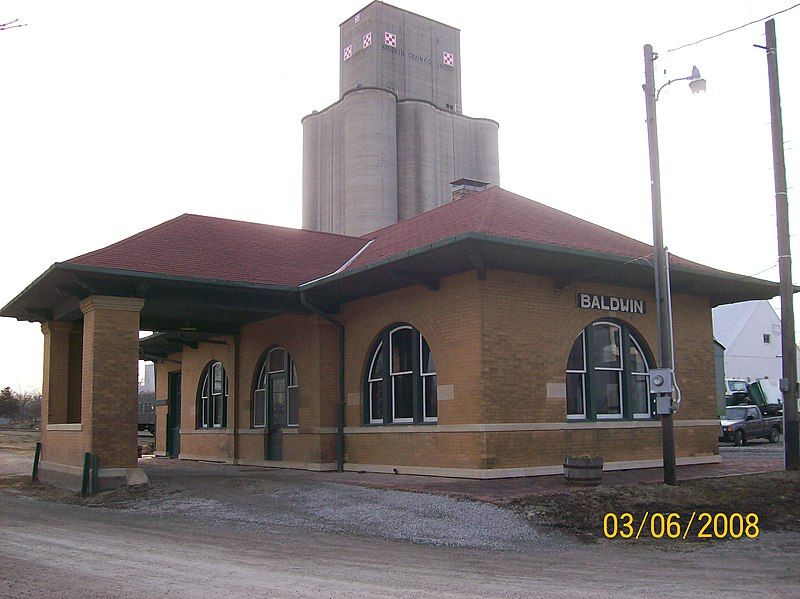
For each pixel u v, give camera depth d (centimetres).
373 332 1931
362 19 6925
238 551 1019
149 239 1950
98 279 1738
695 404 1991
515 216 1794
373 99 6153
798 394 1727
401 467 1795
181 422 2888
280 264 2059
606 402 1850
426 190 6397
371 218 6044
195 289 1873
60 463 1980
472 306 1636
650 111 1510
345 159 6234
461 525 1162
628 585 831
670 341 1458
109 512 1473
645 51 1524
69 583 816
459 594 771
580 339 1812
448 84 7262
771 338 5753
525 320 1678
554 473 1662
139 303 1783
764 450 2920
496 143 7100
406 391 1855
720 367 3544
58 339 2225
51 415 2181
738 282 1891
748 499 1392
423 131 6462
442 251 1522
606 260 1622
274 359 2334
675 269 1723
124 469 1748
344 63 7056
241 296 1948
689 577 884
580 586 820
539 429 1658
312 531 1188
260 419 2384
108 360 1744
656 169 1494
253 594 764
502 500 1273
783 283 1750
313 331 2052
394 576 860
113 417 1744
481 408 1588
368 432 1914
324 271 2077
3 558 976
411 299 1814
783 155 1792
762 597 783
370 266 1653
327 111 6612
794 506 1382
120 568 902
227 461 2492
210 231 2134
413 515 1237
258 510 1384
